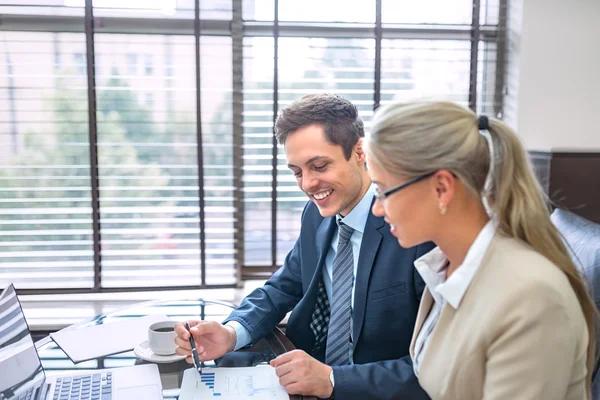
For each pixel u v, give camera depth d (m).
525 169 0.87
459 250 0.92
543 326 0.78
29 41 2.18
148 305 1.66
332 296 1.36
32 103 2.21
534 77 2.27
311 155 1.21
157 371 1.12
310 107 1.22
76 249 2.31
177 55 2.25
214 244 2.38
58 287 2.32
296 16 2.28
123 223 2.32
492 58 2.37
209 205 2.36
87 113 2.24
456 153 0.83
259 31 2.27
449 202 0.87
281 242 2.41
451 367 0.89
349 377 1.07
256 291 1.54
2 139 2.22
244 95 2.30
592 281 1.23
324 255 1.44
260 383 1.07
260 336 1.38
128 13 2.21
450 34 2.34
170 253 2.36
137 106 2.26
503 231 0.88
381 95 2.35
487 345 0.84
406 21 2.32
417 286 1.21
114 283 2.34
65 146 2.25
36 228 2.28
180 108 2.28
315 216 1.52
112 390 1.03
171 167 2.31
